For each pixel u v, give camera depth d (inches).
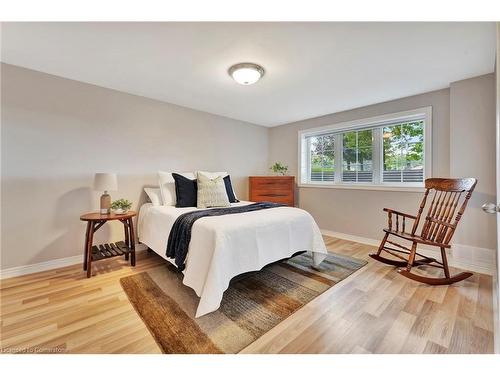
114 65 88.7
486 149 95.2
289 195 165.8
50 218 97.0
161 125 130.3
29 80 91.9
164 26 65.3
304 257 112.9
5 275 88.3
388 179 134.2
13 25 64.8
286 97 123.3
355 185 144.1
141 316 64.8
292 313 66.9
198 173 122.2
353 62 85.3
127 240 107.7
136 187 121.4
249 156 180.2
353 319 64.1
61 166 99.5
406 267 91.7
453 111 102.7
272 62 85.4
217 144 158.6
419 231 119.1
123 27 65.8
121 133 116.0
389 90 113.0
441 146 111.9
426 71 92.8
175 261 78.7
